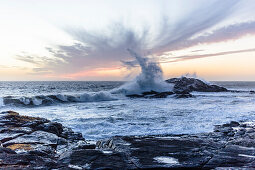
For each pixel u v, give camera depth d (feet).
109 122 42.83
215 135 26.08
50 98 83.25
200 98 103.76
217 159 9.13
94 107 71.46
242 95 121.70
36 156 9.98
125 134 33.68
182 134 33.27
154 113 55.11
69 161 9.07
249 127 34.99
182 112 56.44
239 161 8.82
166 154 9.95
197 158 9.36
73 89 207.92
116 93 122.21
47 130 23.43
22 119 25.90
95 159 9.32
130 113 55.62
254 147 11.09
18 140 17.31
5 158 9.30
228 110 59.36
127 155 9.86
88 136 32.68
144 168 8.36
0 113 27.30
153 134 33.50
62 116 51.37
